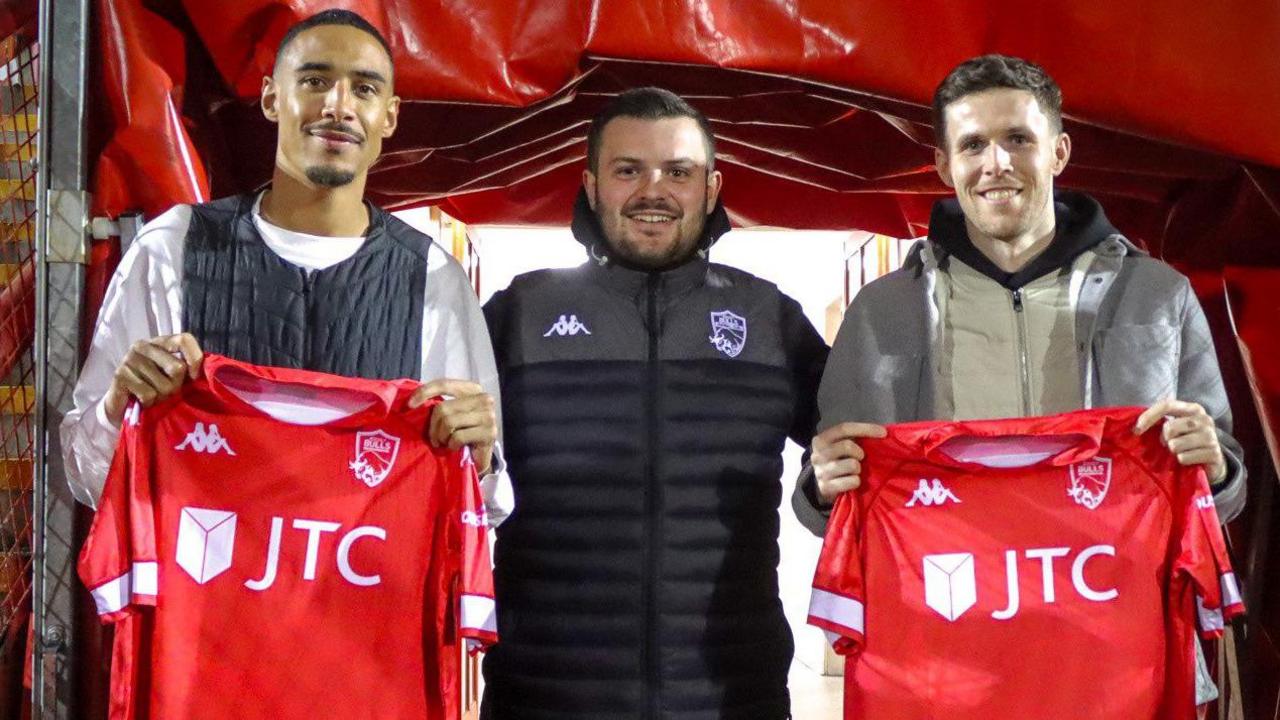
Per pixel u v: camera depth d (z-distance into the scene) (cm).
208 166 242
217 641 166
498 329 215
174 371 160
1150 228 288
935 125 196
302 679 167
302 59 180
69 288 208
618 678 195
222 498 167
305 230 186
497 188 318
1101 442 175
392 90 191
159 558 163
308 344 180
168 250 181
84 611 207
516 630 200
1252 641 245
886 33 235
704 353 206
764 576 205
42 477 204
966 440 178
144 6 220
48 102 211
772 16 236
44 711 201
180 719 163
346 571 169
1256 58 233
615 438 201
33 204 252
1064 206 199
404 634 169
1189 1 234
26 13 225
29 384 234
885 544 178
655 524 198
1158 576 173
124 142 216
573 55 234
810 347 218
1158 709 173
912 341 195
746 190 344
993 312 191
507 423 207
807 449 221
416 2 231
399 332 183
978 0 237
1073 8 234
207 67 233
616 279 211
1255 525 247
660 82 255
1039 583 175
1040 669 174
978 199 184
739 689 198
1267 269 252
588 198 221
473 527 167
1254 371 246
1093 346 187
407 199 314
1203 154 250
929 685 175
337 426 170
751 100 273
